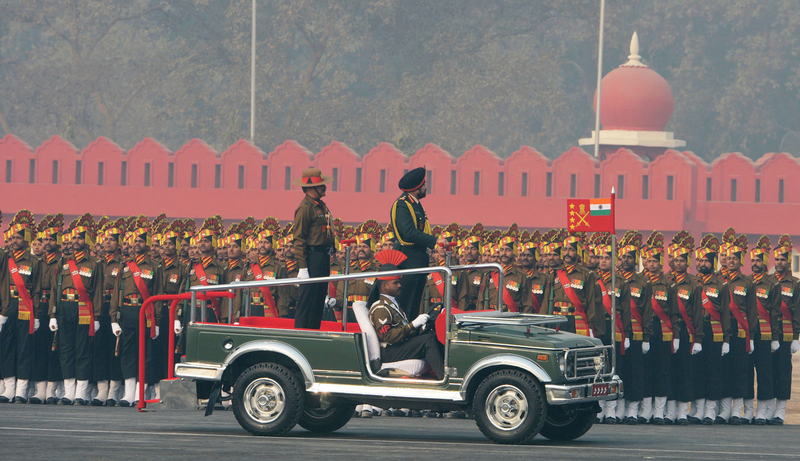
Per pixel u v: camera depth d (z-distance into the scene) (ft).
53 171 284.20
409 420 117.60
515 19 486.38
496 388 82.99
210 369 88.84
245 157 275.80
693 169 253.65
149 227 131.34
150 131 566.77
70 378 128.16
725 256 134.21
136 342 127.24
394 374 86.94
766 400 135.23
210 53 485.15
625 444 87.92
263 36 477.36
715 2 514.68
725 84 525.34
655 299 130.21
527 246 127.03
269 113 464.24
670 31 520.42
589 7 488.44
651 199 254.47
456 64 463.42
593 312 124.98
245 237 138.10
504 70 469.16
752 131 501.15
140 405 98.12
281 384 86.22
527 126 512.63
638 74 309.01
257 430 86.63
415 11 469.16
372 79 495.82
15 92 495.00
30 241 129.39
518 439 82.12
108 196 280.31
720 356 133.69
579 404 87.92
